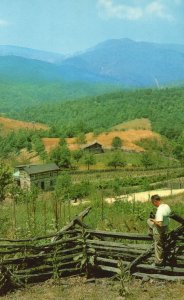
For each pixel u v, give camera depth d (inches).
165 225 457.4
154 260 472.4
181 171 3991.1
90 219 796.0
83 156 5590.6
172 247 469.7
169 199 1552.7
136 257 474.0
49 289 454.3
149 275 464.4
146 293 436.5
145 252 465.4
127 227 686.5
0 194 1481.3
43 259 476.1
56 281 465.1
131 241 549.3
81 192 2384.4
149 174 4269.2
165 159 6048.2
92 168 5369.1
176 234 467.5
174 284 452.1
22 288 455.8
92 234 488.4
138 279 466.6
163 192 2444.6
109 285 460.8
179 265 470.6
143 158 5152.6
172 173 3885.3
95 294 439.8
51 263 479.5
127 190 2677.2
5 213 930.1
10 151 7657.5
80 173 4579.2
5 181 1494.8
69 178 2541.8
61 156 5275.6
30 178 4239.7
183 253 473.4
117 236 478.3
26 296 439.8
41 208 1005.8
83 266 486.9
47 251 477.7
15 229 634.8
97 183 2896.2
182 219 463.8
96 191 2477.9
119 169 4726.9
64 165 5285.4
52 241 486.3
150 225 463.5
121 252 478.6
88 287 457.4
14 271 460.1
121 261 459.5
